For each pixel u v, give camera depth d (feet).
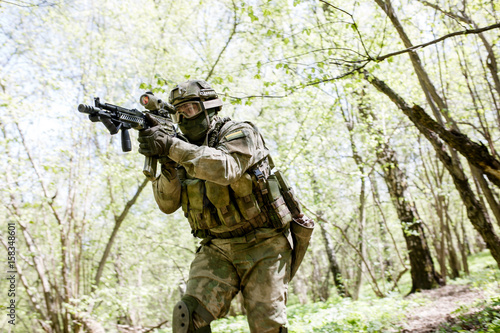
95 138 32.04
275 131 40.52
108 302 27.07
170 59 35.06
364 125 32.45
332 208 41.96
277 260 8.64
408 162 49.88
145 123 7.65
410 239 37.55
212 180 7.64
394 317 23.27
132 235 40.16
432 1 25.03
